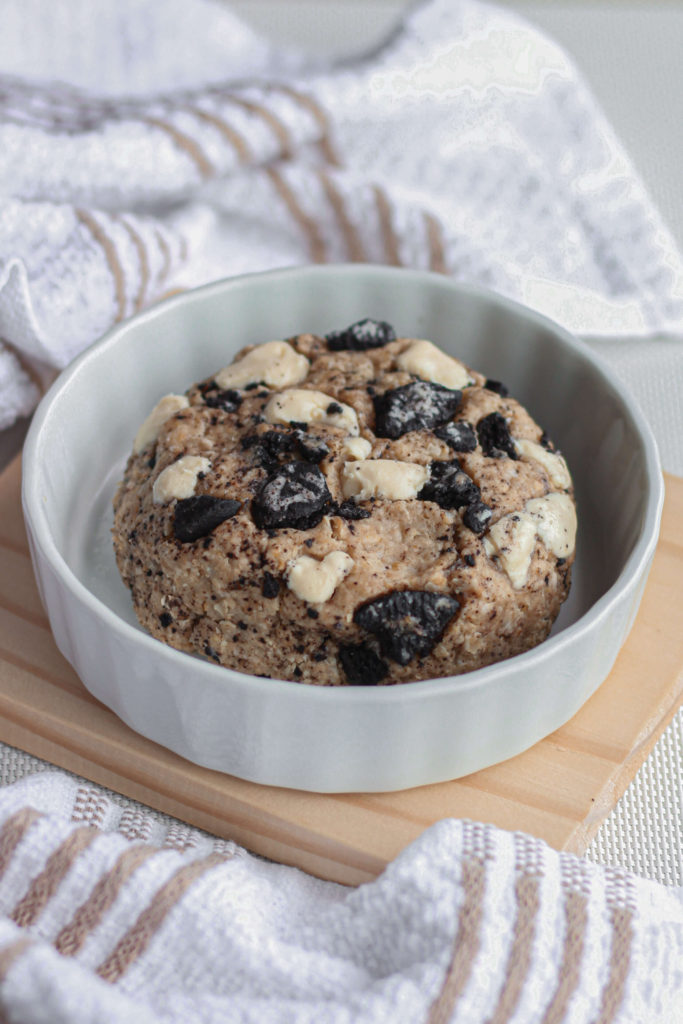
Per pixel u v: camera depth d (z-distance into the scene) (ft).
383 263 1.76
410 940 1.22
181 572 1.31
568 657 1.27
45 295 1.58
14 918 1.24
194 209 1.74
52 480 1.41
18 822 1.26
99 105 1.79
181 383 1.56
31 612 1.42
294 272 1.54
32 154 1.65
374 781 1.30
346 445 1.36
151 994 1.21
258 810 1.30
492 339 1.55
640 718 1.36
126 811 1.33
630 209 1.80
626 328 1.72
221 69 1.93
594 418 1.49
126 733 1.34
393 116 1.80
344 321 1.58
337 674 1.31
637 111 1.97
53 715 1.35
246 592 1.29
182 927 1.23
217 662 1.33
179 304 1.51
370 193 1.73
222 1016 1.18
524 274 1.75
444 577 1.29
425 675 1.31
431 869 1.22
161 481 1.35
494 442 1.39
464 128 1.82
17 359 1.59
